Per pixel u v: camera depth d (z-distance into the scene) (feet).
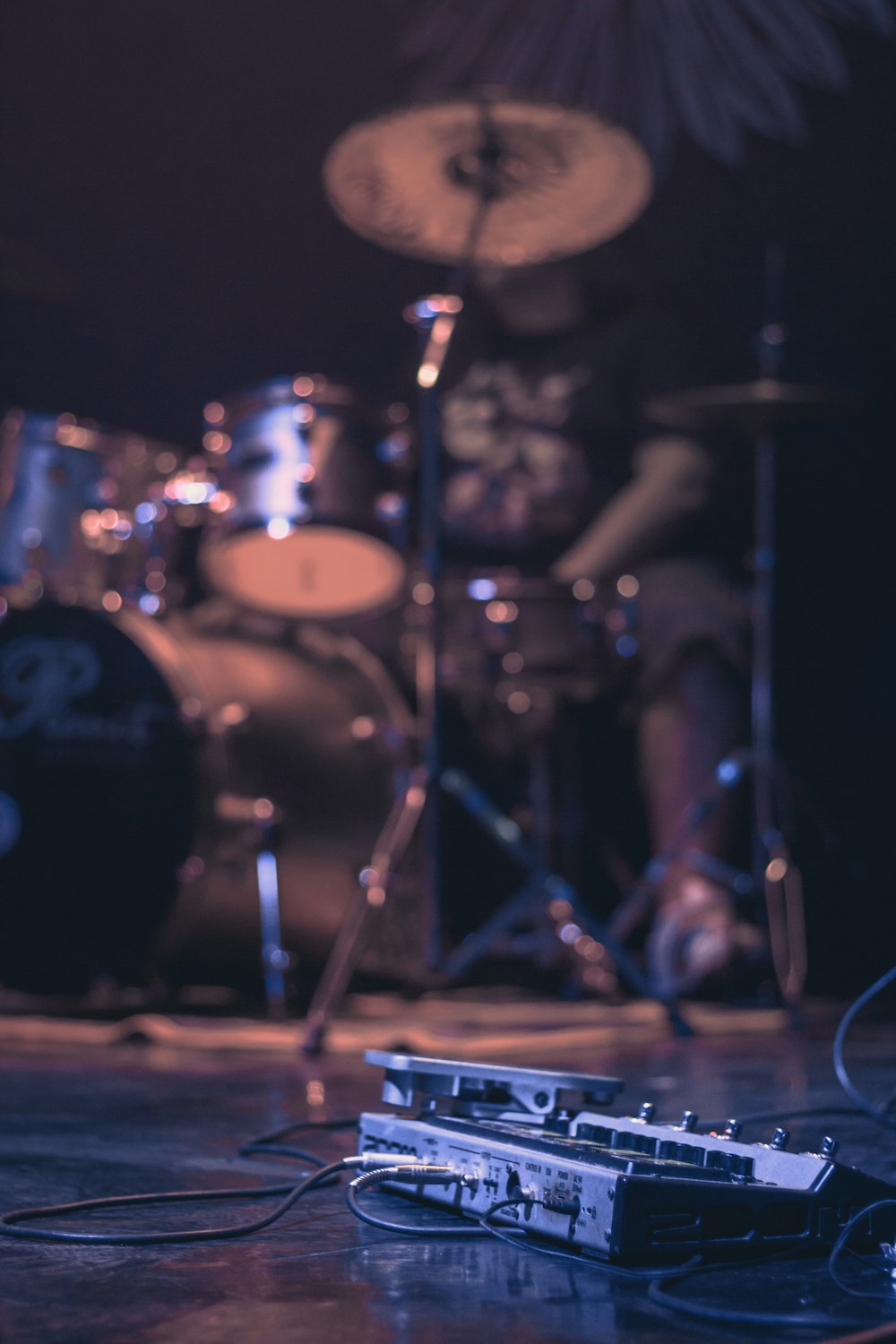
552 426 10.91
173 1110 5.20
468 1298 2.67
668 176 12.71
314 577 9.37
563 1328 2.49
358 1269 2.88
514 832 8.13
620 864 11.09
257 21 14.14
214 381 14.08
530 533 10.60
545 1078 3.51
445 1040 7.27
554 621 9.05
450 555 10.39
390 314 13.76
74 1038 7.72
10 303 14.28
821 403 9.50
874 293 12.19
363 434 8.73
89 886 8.69
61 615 8.86
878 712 11.93
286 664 9.53
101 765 8.64
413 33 13.57
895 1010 9.99
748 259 12.50
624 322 11.18
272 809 8.59
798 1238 2.94
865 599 12.01
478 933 12.14
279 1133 4.47
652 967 9.98
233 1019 8.69
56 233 14.35
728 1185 2.92
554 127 8.11
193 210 14.23
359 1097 5.56
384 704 9.78
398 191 8.89
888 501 12.01
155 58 14.33
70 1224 3.28
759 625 9.92
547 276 11.05
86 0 14.37
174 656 8.62
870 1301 2.62
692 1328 2.49
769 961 10.28
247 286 14.10
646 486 10.43
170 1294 2.70
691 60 12.68
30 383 14.23
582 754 12.12
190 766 8.43
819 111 12.37
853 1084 5.87
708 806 9.37
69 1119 4.98
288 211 14.05
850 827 11.84
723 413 9.73
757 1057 7.02
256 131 14.12
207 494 9.36
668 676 10.35
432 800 8.02
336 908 9.27
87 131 14.38
